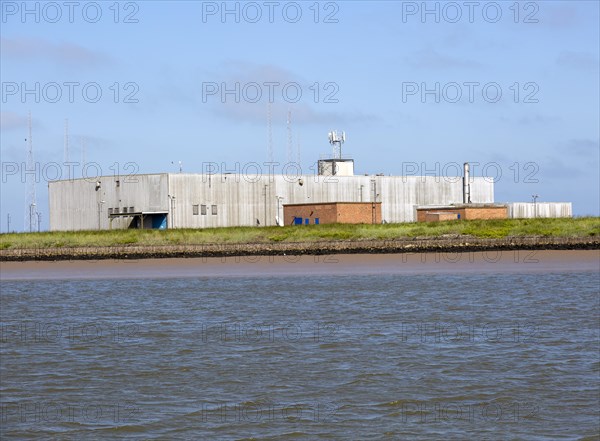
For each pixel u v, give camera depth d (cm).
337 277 17712
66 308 14062
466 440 6244
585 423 6569
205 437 6400
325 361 8981
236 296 14988
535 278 16700
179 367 8862
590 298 13775
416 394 7506
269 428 6594
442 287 15650
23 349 10081
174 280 17925
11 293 16388
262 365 8856
